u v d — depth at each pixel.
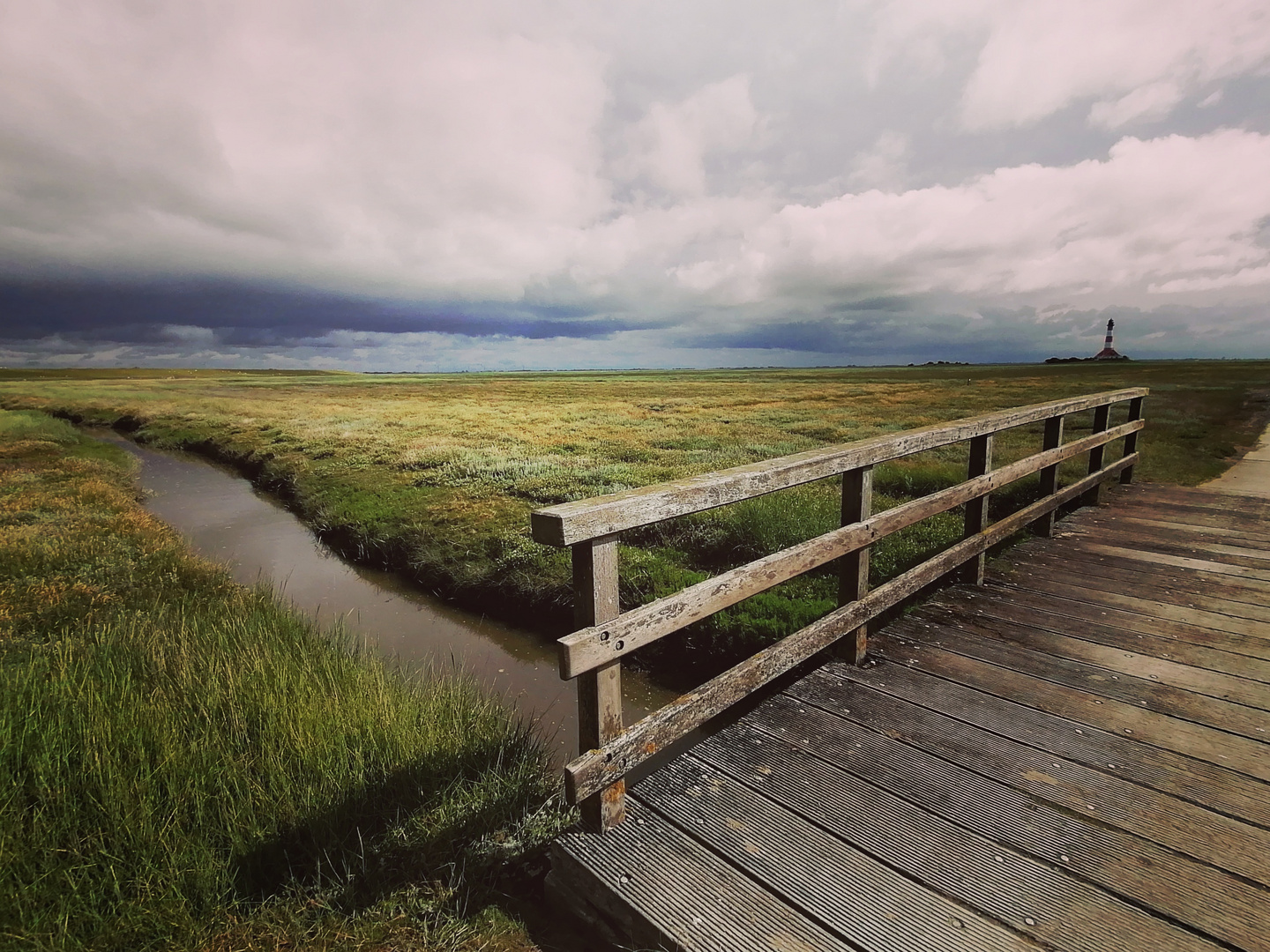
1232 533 6.02
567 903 2.21
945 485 9.88
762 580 2.73
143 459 21.44
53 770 2.71
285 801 2.75
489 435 19.67
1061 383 43.75
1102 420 7.15
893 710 3.01
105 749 2.83
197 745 3.04
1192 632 3.84
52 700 3.35
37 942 2.07
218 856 2.52
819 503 8.58
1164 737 2.76
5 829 2.38
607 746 2.14
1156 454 12.57
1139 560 5.25
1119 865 2.05
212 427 26.83
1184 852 2.09
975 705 3.05
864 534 3.34
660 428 21.00
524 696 5.01
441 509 10.52
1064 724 2.88
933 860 2.09
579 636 1.95
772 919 1.89
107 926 2.19
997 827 2.23
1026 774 2.52
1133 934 1.80
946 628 3.94
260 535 11.10
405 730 3.29
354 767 3.00
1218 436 15.61
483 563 7.83
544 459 14.45
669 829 2.27
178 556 8.29
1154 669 3.38
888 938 1.81
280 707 3.42
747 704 4.72
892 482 10.41
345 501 12.04
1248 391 31.72
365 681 3.97
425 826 2.74
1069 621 4.02
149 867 2.35
